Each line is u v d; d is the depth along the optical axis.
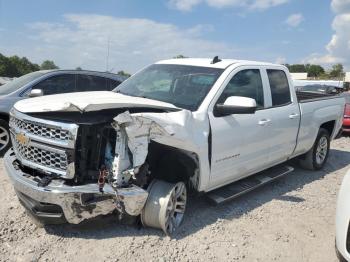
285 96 6.07
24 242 3.89
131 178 3.80
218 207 5.11
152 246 3.99
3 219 4.32
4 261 3.56
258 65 5.58
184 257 3.87
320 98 7.10
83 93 4.60
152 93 4.99
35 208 3.71
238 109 4.47
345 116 11.40
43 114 3.74
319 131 7.14
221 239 4.29
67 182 3.63
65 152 3.57
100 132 3.69
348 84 26.16
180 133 4.08
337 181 6.75
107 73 9.02
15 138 4.08
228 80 4.92
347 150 9.60
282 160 6.26
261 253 4.09
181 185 4.31
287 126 5.93
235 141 4.87
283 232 4.59
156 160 4.32
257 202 5.45
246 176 5.50
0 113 7.01
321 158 7.38
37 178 3.74
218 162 4.69
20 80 7.96
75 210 3.56
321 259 4.08
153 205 4.05
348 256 3.49
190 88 4.85
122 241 4.02
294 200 5.64
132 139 3.67
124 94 5.09
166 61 5.73
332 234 4.64
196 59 5.62
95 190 3.56
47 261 3.61
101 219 3.79
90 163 3.70
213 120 4.58
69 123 3.57
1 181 5.52
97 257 3.72
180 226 4.46
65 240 3.96
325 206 5.50
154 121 3.82
